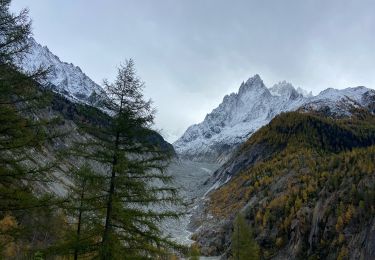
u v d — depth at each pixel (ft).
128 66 62.54
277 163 597.52
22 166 49.32
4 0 47.29
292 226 351.87
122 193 60.03
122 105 61.46
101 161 59.11
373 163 353.10
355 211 305.73
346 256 279.08
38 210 49.98
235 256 194.59
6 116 46.68
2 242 49.93
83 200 58.54
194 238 454.81
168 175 62.59
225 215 513.45
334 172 388.78
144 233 61.46
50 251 57.88
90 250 59.77
